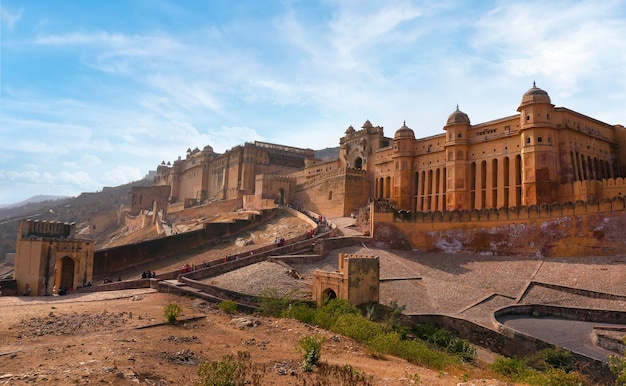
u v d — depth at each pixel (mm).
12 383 9633
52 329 17000
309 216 58031
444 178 51594
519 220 35469
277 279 31438
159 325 18562
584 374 17500
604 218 30703
